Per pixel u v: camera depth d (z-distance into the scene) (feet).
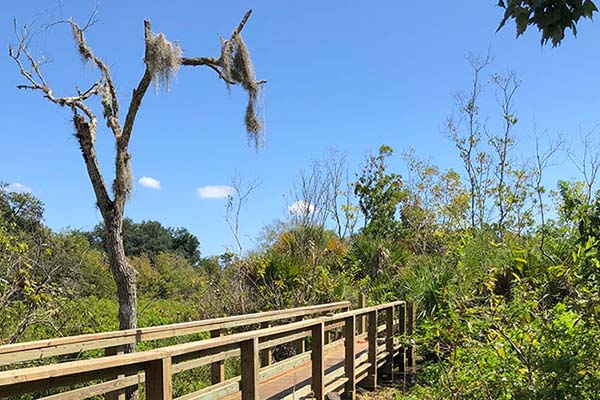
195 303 41.14
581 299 11.40
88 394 12.08
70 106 23.81
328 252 47.14
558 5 7.97
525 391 11.94
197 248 165.78
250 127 25.91
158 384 10.41
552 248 18.81
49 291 25.49
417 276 36.83
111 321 31.86
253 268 39.88
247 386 14.64
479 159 56.54
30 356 13.52
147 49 23.21
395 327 35.58
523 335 13.15
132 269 23.82
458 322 15.33
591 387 11.30
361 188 73.10
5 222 27.50
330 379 23.68
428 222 63.31
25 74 23.18
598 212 11.25
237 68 25.25
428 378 21.81
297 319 36.94
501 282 22.68
